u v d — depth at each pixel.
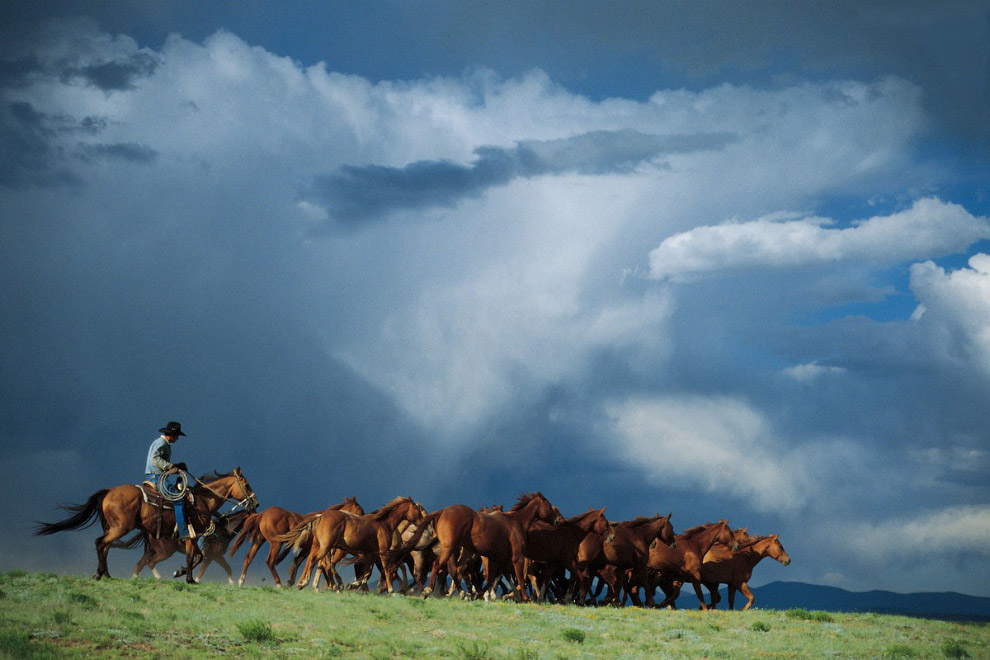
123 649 16.53
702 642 21.17
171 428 24.41
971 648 21.92
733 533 33.41
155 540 23.80
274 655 17.06
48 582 22.16
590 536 30.02
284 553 27.33
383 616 21.81
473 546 27.44
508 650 18.84
